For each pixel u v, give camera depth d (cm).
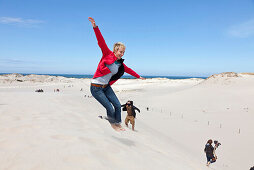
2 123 369
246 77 6519
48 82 12825
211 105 4334
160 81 12988
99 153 259
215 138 2039
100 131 398
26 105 639
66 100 903
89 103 995
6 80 10525
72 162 217
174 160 382
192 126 2500
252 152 1650
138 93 7519
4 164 199
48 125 381
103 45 326
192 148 1483
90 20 312
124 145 343
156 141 646
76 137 309
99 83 345
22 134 306
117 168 229
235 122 2822
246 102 4188
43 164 204
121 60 348
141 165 263
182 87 8906
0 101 694
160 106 4556
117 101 384
